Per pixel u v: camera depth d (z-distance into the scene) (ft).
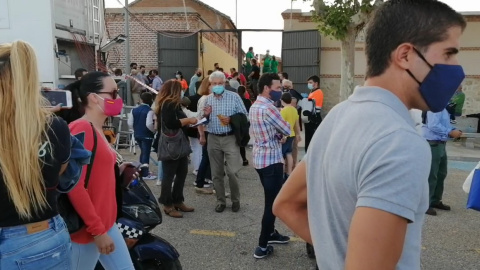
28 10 25.88
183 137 17.37
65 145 5.95
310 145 4.30
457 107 39.70
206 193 21.11
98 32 32.83
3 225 5.43
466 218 18.33
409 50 3.71
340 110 4.08
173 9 64.13
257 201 20.07
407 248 3.57
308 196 4.22
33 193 5.51
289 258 13.93
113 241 8.22
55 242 5.76
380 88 3.84
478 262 13.98
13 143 5.40
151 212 10.13
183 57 61.05
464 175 27.25
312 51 52.65
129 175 8.94
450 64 3.73
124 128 32.94
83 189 7.23
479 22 49.75
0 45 5.74
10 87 5.47
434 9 3.68
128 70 45.14
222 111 17.72
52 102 7.96
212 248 14.66
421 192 3.33
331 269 3.87
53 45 26.16
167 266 10.14
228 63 99.96
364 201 3.32
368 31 4.00
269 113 13.50
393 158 3.30
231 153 17.98
